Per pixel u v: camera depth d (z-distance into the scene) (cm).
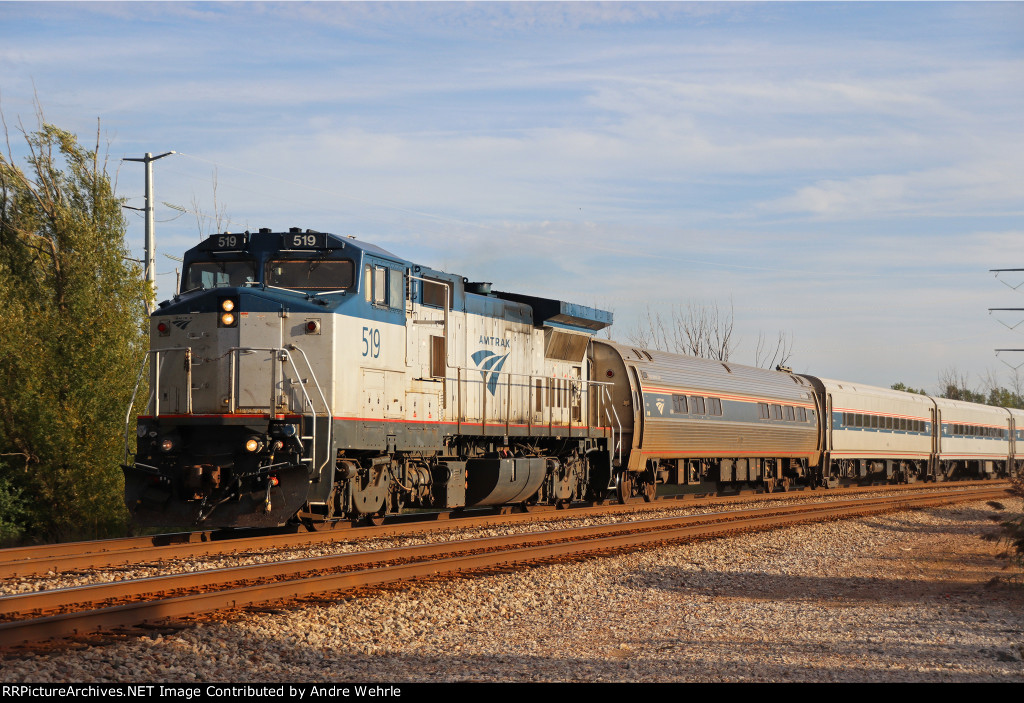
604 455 2502
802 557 1750
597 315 2470
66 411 2147
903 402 4394
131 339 2325
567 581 1324
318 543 1522
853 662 929
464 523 1855
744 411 3144
